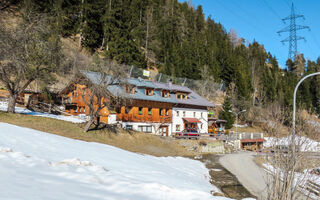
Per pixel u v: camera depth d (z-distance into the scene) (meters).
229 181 17.22
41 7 53.53
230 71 75.44
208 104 47.97
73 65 36.88
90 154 13.55
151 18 80.94
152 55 76.44
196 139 35.78
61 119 28.34
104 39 63.44
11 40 21.83
